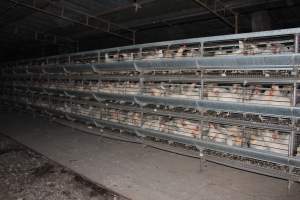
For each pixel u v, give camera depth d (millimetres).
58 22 9422
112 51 5676
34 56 16750
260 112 3340
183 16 7066
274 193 3346
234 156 3881
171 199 3336
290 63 2996
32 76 9125
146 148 5363
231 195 3357
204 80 3875
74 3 7254
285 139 3410
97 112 6230
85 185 3914
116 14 7625
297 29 2902
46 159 5098
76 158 4992
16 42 14008
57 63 7551
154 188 3637
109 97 5609
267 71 3480
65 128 7633
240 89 3766
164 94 4574
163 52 4660
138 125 5145
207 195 3391
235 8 6109
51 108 7945
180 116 4281
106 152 5242
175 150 4453
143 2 6359
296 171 3334
